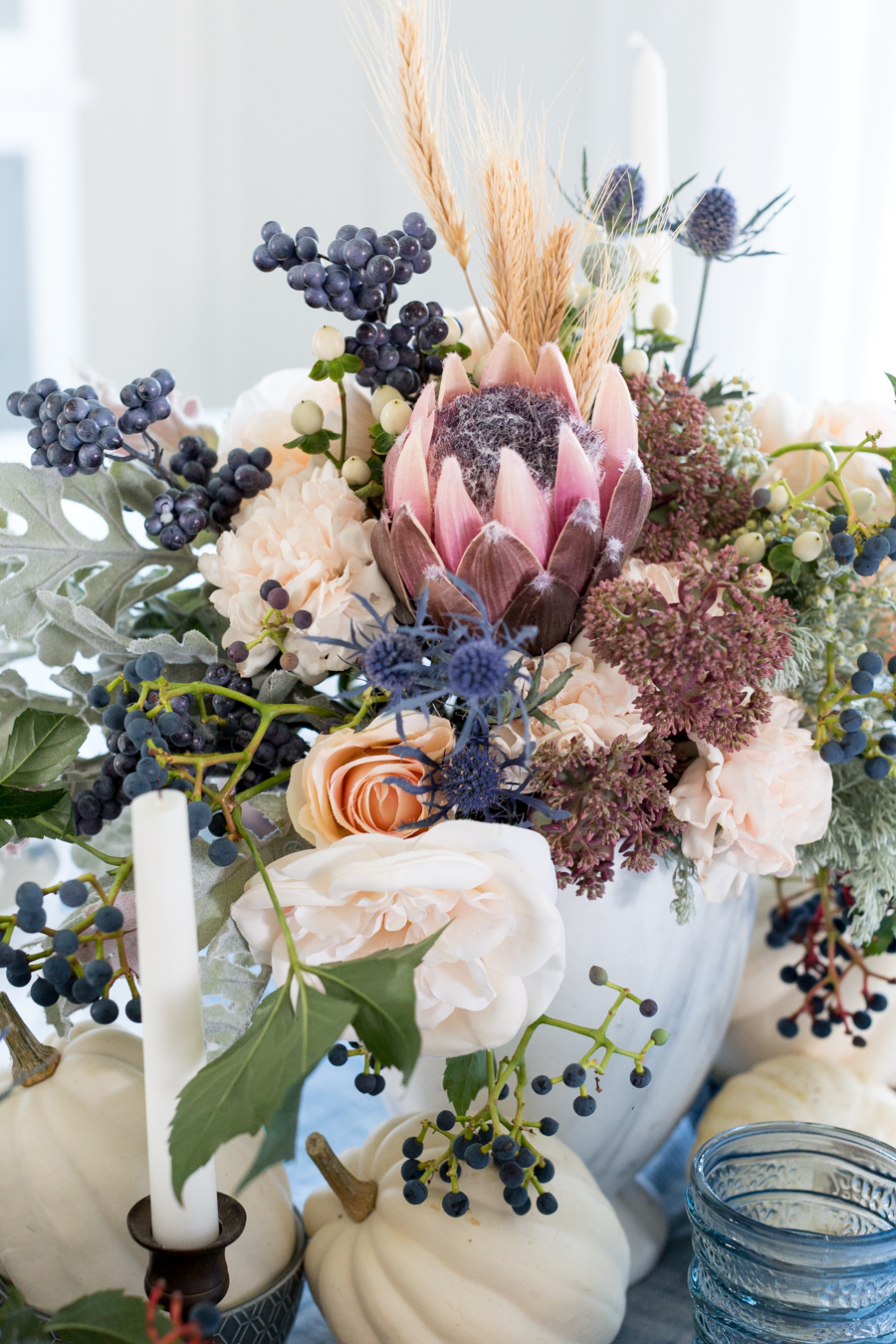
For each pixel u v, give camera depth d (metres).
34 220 2.54
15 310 2.59
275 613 0.47
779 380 1.52
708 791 0.46
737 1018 0.65
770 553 0.50
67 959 0.41
